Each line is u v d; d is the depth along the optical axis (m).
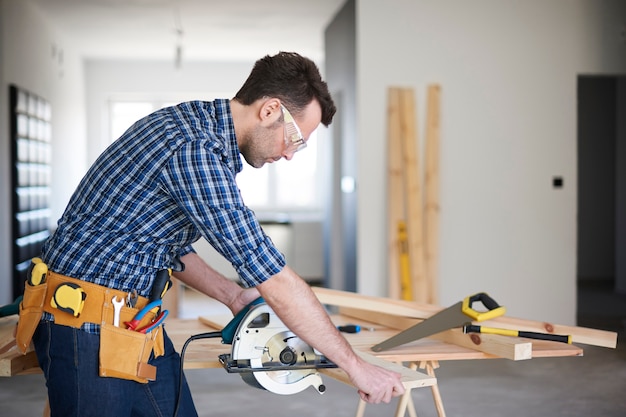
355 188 7.44
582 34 7.29
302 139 1.98
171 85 12.55
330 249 9.31
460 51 7.16
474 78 7.18
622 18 7.32
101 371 1.91
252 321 2.10
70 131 11.08
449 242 7.18
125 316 1.97
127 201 1.89
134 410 2.07
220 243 1.85
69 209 1.99
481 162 7.21
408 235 7.04
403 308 3.02
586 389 5.07
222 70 12.59
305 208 12.72
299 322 1.86
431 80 7.14
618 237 9.84
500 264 7.25
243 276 1.86
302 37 10.62
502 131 7.22
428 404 4.69
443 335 2.85
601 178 11.14
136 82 12.48
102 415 1.93
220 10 8.99
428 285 7.07
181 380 2.12
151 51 11.77
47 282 1.96
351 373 1.89
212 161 1.85
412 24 7.11
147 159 1.86
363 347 2.73
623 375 5.46
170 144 1.85
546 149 7.27
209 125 1.92
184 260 2.41
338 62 8.44
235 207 1.84
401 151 7.07
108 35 10.55
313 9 8.80
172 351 2.18
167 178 1.85
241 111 1.97
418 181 7.05
